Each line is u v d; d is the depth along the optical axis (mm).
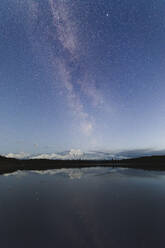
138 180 28031
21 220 10297
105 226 9117
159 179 29094
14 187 22156
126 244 7125
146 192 18078
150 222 9617
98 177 34219
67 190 19828
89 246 7043
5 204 13945
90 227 9047
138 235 7961
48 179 30938
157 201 14266
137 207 12617
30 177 34781
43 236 8047
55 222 9875
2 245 7195
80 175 39312
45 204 13875
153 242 7266
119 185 23078
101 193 17953
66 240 7590
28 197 16391
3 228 9117
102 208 12508
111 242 7328
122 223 9523
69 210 12164
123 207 12680
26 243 7383
